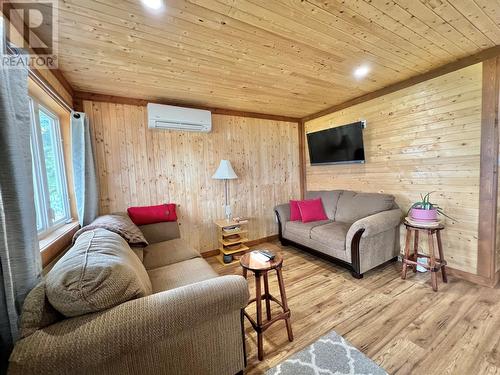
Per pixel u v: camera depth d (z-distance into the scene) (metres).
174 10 1.43
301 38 1.81
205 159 3.44
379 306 2.05
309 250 3.25
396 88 2.91
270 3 1.42
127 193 2.90
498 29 1.81
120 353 0.95
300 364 1.48
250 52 1.98
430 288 2.31
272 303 2.19
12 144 1.03
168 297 1.09
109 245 1.42
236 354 1.35
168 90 2.72
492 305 1.98
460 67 2.35
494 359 1.45
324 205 3.73
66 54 1.84
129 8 1.39
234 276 1.32
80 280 1.00
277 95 3.11
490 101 2.18
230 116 3.67
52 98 1.91
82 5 1.33
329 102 3.57
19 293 1.05
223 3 1.39
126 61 2.02
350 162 3.47
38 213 1.79
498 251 2.37
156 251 2.37
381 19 1.63
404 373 1.38
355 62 2.27
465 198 2.41
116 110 2.81
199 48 1.88
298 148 4.47
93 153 2.62
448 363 1.44
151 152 3.04
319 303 2.15
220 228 3.35
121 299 1.05
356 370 1.41
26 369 0.81
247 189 3.88
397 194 3.02
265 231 4.11
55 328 0.91
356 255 2.54
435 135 2.60
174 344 1.15
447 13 1.59
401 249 3.00
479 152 2.29
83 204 2.26
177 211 3.24
